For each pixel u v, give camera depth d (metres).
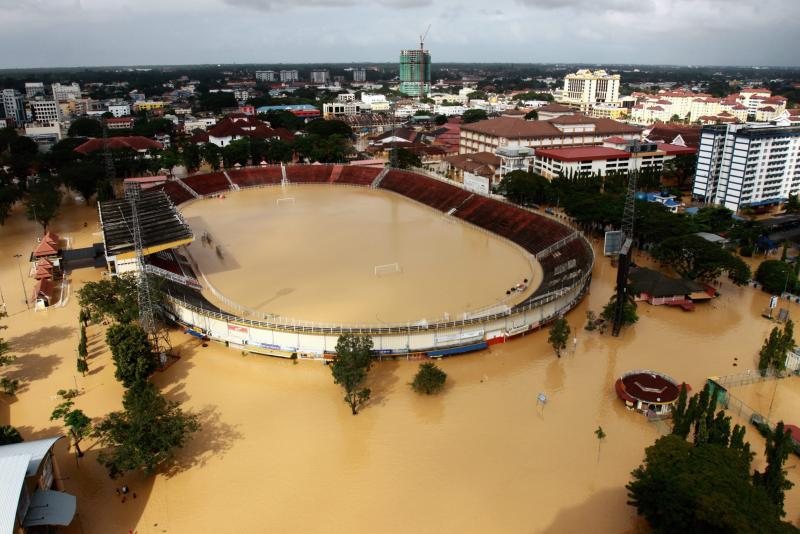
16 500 57.62
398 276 146.00
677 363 103.62
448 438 82.56
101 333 117.69
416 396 93.44
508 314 110.38
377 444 81.44
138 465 71.06
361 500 70.81
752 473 73.81
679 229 153.00
